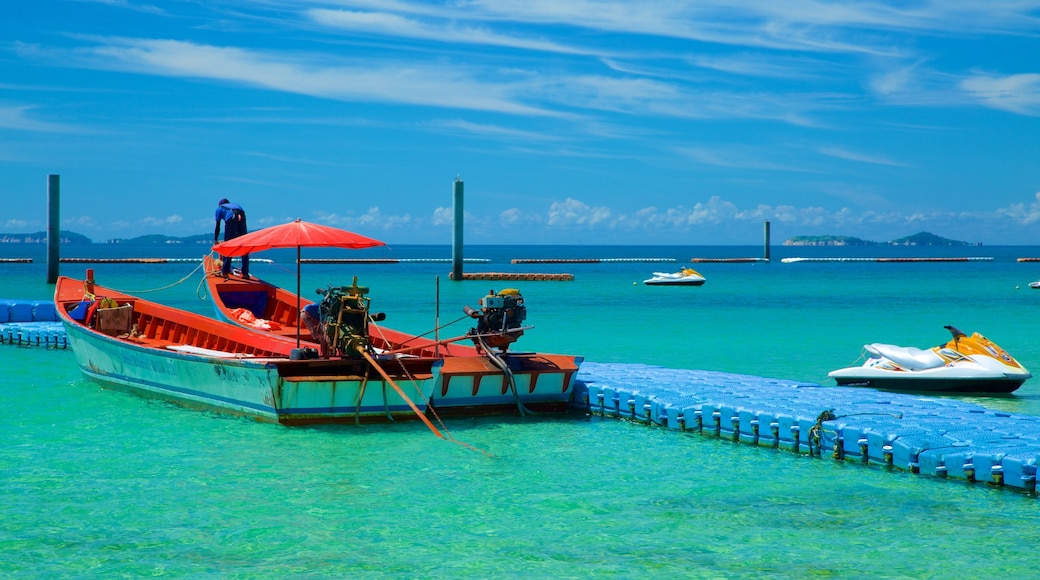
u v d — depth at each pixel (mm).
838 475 10961
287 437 13023
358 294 13750
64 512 9539
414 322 33312
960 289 58875
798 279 75312
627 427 13977
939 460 10648
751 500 10047
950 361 16688
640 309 40031
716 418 13117
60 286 20312
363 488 10523
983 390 16609
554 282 65875
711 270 98875
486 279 68062
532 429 13820
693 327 31594
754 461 11734
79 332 17406
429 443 12797
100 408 15164
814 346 25656
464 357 15125
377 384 13555
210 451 12180
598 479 10953
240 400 13961
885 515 9445
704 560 8250
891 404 13453
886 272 93688
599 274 82750
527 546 8617
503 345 14969
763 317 35938
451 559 8273
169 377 15250
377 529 9094
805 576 7879
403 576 7867
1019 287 61219
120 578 7781
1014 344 25891
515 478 11008
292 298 21266
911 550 8461
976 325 32344
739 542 8727
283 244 13906
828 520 9336
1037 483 9891
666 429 13734
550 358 15227
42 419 14266
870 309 40531
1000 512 9461
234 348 17109
